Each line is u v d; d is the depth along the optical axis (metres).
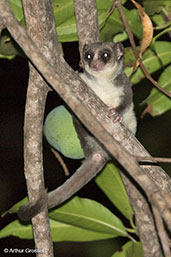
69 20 6.04
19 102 11.70
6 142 11.67
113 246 9.86
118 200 6.06
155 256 5.72
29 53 3.71
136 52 5.91
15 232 5.94
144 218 5.71
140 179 3.34
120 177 6.06
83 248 10.22
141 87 8.11
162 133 10.08
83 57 7.07
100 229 5.91
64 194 6.12
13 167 11.52
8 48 6.17
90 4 5.84
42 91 5.04
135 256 5.36
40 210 5.27
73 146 6.29
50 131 6.29
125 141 5.30
